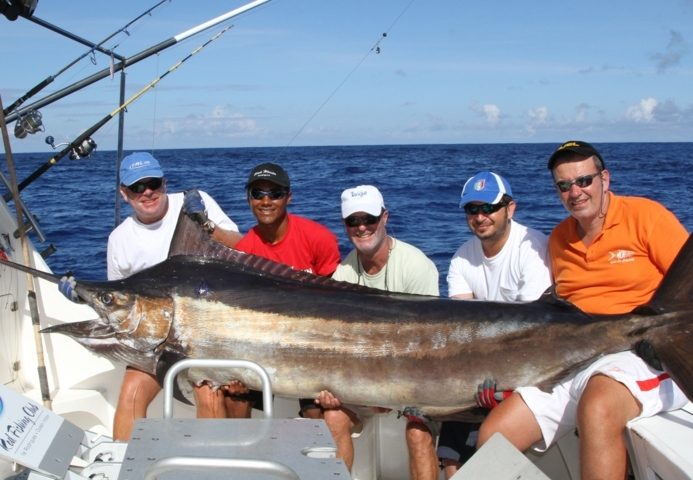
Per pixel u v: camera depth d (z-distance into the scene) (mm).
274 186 3752
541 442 2816
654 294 2844
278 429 2141
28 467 2068
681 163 32031
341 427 3143
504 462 2311
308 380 3055
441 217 12242
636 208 3066
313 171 25750
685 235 3023
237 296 3131
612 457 2521
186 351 3139
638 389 2568
